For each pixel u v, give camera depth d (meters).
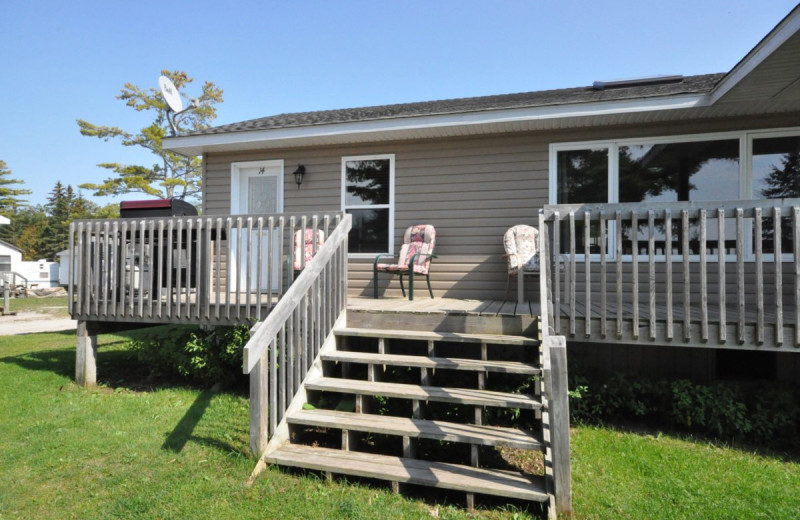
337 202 6.42
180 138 6.42
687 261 3.34
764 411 3.53
